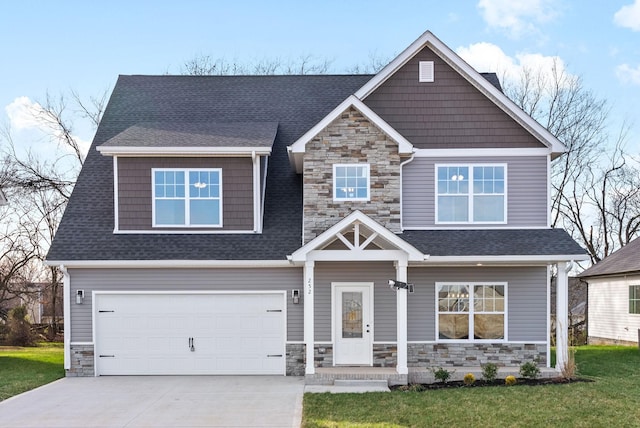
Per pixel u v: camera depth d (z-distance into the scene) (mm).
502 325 13695
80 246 13344
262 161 14930
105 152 13711
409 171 14109
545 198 14023
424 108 14180
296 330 13516
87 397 10953
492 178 14109
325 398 10602
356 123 13734
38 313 33188
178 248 13414
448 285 13766
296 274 13570
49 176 27391
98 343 13445
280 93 18391
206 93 18375
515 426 8555
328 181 13641
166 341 13523
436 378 12211
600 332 24516
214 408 9969
